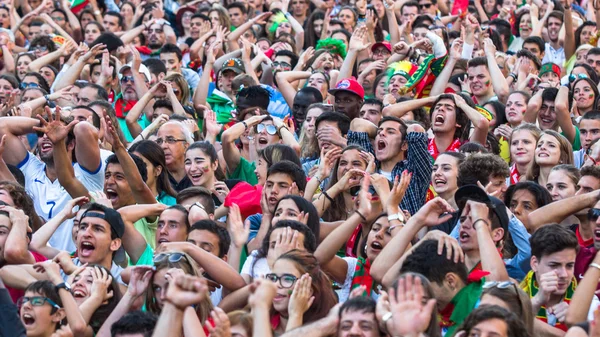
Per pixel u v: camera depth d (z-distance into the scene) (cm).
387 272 1642
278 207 1897
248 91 2781
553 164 2269
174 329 1427
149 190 2164
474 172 2033
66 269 1841
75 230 2016
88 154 2217
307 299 1579
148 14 4009
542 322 1620
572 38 3522
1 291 1462
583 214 1945
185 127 2428
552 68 3103
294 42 3622
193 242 1842
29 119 2353
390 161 2225
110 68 3061
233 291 1758
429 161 2188
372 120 2528
